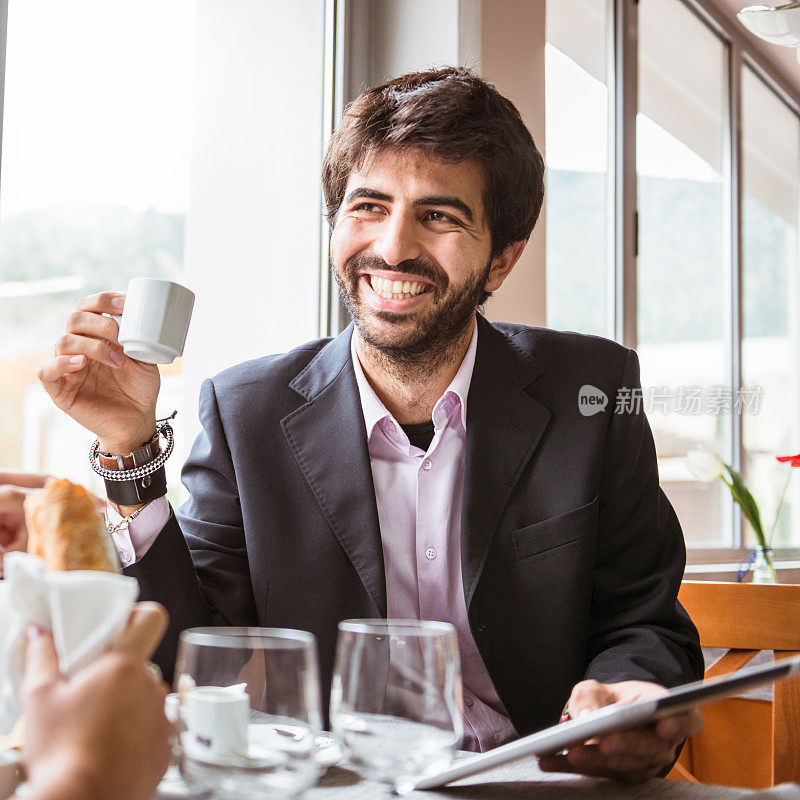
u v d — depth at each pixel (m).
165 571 1.13
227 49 2.18
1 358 1.71
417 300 1.27
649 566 1.37
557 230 2.86
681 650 1.21
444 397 1.33
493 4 2.27
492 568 1.27
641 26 3.29
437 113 1.25
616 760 0.75
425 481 1.32
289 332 2.25
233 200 2.21
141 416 1.12
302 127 2.25
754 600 1.61
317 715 0.61
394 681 0.67
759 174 4.05
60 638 0.50
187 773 0.58
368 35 2.28
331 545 1.27
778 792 0.73
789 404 4.11
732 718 1.90
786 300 4.18
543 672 1.25
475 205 1.29
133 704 0.48
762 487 3.81
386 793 0.70
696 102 3.59
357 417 1.32
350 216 1.29
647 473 1.41
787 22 2.52
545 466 1.32
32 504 0.65
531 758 0.84
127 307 1.04
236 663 0.59
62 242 1.83
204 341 2.24
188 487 1.39
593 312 3.00
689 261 3.49
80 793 0.46
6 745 0.68
